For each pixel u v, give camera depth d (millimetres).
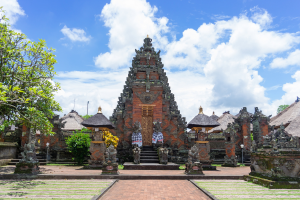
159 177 14164
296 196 9164
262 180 11656
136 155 20641
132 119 25344
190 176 14117
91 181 12711
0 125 16750
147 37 28938
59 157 24328
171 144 25531
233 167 22859
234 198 8797
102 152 19672
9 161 21719
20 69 15039
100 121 19766
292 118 33156
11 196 8828
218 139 27406
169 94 27641
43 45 16047
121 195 9703
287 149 11664
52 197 8688
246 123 27828
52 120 24906
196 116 20938
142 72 26812
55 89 17281
